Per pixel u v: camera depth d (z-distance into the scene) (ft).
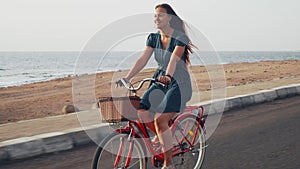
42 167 17.71
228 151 19.71
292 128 24.67
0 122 31.86
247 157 18.62
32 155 19.43
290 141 21.42
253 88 41.37
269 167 17.04
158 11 13.70
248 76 68.69
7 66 225.76
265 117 28.71
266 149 19.93
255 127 25.23
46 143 20.12
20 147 19.17
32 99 48.03
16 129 23.86
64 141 20.88
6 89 63.93
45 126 24.61
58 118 27.66
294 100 37.32
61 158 19.12
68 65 244.83
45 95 52.13
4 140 20.77
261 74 73.00
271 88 40.37
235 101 32.86
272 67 96.32
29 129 23.72
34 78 107.65
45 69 181.57
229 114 30.09
